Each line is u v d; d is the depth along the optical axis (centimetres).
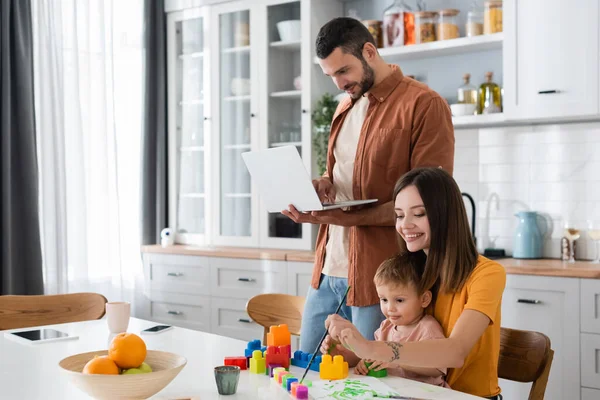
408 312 175
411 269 176
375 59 222
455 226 172
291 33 416
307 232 412
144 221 458
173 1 461
